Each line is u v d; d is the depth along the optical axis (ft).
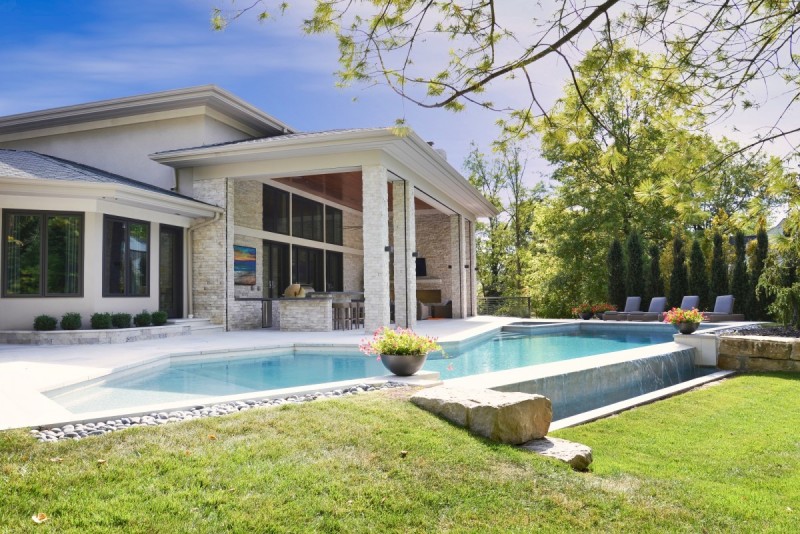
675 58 11.36
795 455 16.62
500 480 12.96
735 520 11.76
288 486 11.85
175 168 51.19
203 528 10.10
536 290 91.20
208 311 49.65
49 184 38.50
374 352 23.50
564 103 12.56
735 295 63.05
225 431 14.74
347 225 79.61
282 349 37.65
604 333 57.47
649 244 79.36
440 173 54.90
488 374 23.70
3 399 18.66
